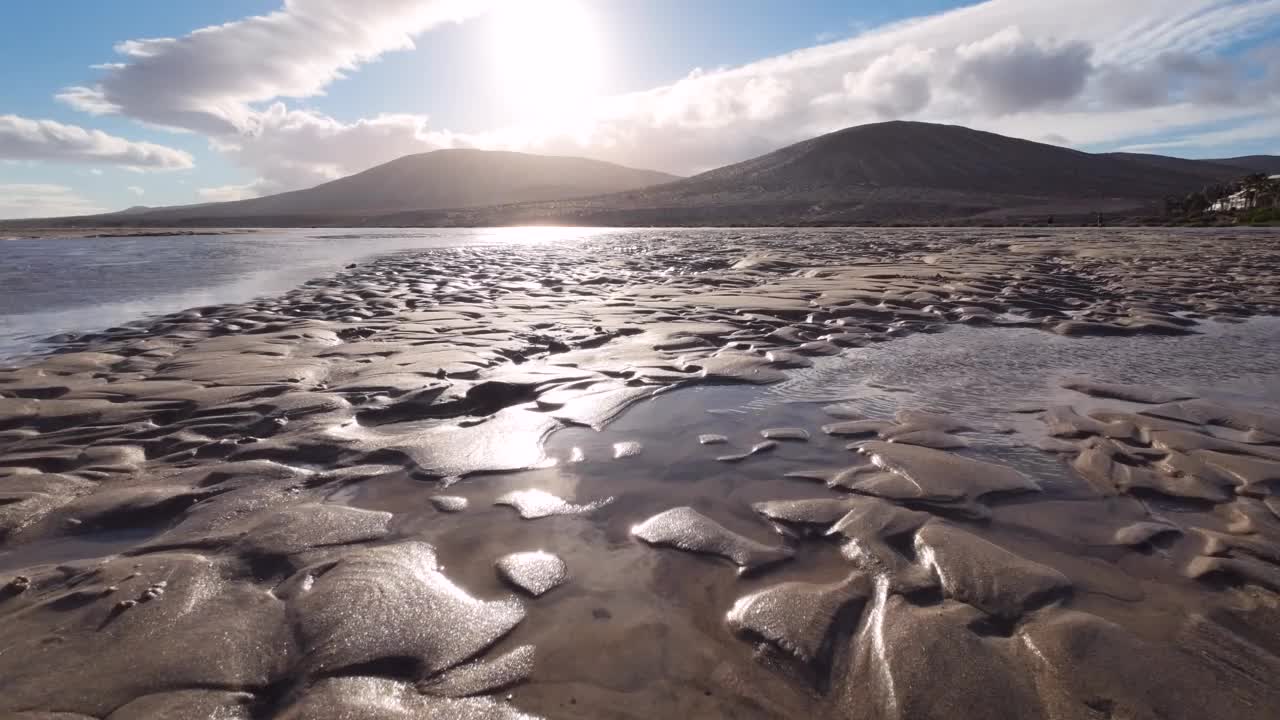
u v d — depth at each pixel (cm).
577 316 715
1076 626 186
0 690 166
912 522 251
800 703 164
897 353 538
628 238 2708
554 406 401
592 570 222
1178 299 797
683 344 564
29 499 276
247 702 164
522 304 819
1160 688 164
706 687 168
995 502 270
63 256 1794
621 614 198
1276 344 564
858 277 1029
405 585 211
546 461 319
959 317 692
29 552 241
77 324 730
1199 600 202
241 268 1416
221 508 269
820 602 200
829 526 251
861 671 174
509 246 2191
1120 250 1534
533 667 174
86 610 199
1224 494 274
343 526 252
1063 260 1310
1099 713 158
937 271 1098
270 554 231
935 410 390
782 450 330
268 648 182
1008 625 190
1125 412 380
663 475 301
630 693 166
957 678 168
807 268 1226
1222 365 495
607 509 268
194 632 188
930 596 204
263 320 739
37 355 576
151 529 258
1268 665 172
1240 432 352
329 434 353
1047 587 206
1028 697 163
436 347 560
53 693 165
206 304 881
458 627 190
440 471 306
